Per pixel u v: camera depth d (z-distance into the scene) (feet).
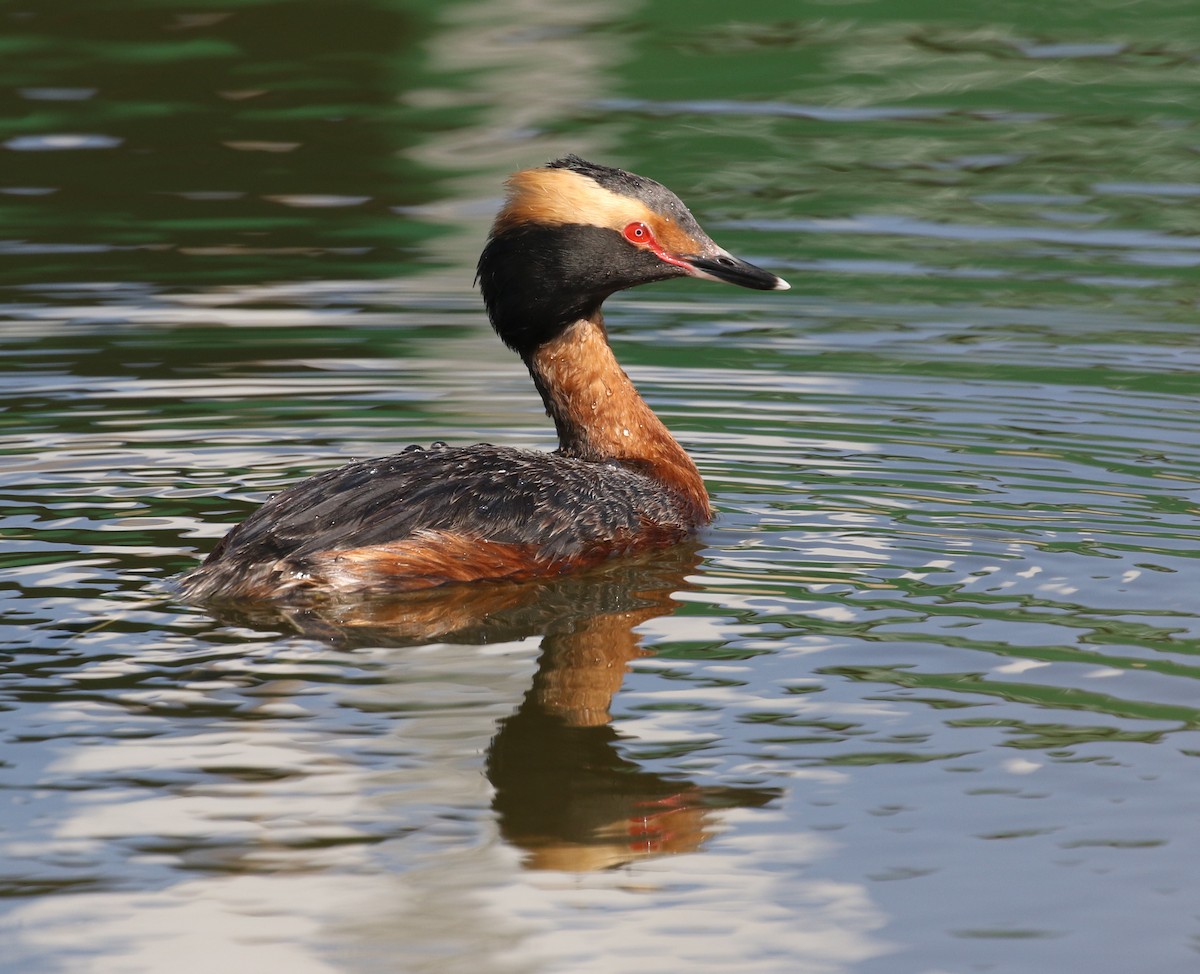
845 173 73.97
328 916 23.41
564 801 26.32
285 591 34.91
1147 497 41.96
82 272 63.62
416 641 32.96
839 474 44.47
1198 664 31.19
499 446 42.16
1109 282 63.21
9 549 37.83
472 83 83.51
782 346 57.88
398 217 69.67
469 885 24.18
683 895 23.88
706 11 91.66
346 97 81.82
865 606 34.55
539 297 42.45
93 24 90.38
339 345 56.80
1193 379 53.31
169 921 23.24
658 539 39.04
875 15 91.50
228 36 89.15
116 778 26.89
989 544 38.40
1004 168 74.54
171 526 39.70
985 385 53.01
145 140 76.69
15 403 50.21
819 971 22.21
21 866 24.43
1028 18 90.84
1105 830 25.38
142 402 50.62
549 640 32.99
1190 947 22.56
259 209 70.59
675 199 42.78
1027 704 29.50
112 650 32.12
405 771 27.30
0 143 75.92
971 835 25.29
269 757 27.63
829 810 26.05
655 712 29.40
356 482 37.40
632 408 42.80
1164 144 76.48
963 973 22.09
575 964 22.33
